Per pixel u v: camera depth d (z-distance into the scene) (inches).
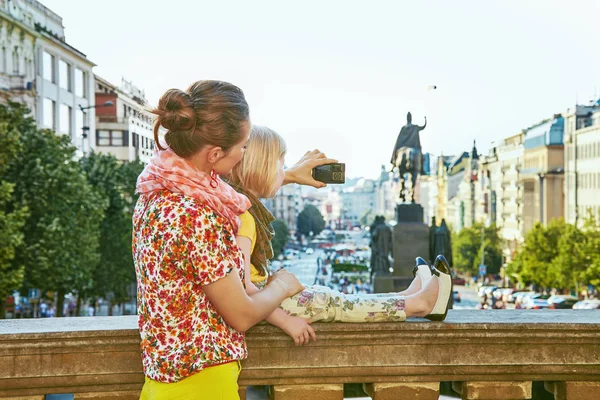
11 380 140.1
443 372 148.1
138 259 120.4
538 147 4830.2
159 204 118.1
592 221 2596.0
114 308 2479.1
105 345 142.0
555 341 149.9
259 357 144.9
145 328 120.3
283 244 6973.4
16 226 1115.9
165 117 118.5
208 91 120.3
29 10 2837.1
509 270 3275.1
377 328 145.4
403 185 1389.0
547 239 2977.4
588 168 4013.3
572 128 4252.0
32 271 1369.3
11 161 1331.2
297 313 144.3
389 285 1341.0
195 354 118.6
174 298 117.8
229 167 125.7
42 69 2822.3
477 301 3169.3
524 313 162.2
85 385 141.9
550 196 4662.9
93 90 3412.9
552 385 156.1
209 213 118.0
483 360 148.9
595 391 151.2
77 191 1455.5
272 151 143.6
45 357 141.0
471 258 4443.9
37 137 1419.8
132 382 143.1
